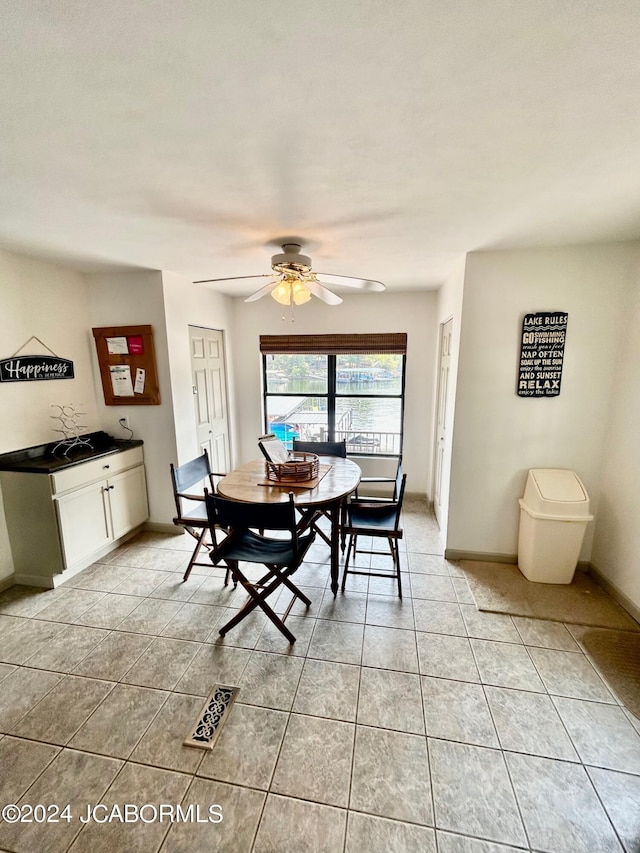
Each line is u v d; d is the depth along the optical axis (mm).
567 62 944
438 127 1216
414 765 1479
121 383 3279
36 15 807
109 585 2678
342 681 1861
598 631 2207
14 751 1539
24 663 1981
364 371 4371
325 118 1164
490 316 2637
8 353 2611
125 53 907
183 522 2641
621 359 2498
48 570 2623
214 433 4059
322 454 3484
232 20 825
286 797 1375
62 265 2924
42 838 1263
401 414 4371
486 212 1920
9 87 1003
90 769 1469
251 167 1457
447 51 912
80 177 1523
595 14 814
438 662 1981
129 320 3193
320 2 783
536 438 2725
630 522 2369
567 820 1306
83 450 3012
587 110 1131
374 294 4113
